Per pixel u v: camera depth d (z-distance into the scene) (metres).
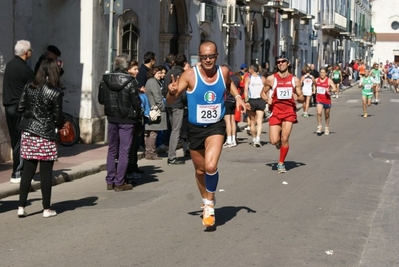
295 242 8.15
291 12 44.53
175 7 25.56
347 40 76.44
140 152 15.79
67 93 17.52
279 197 10.98
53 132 9.36
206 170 8.48
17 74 11.34
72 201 10.65
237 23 32.31
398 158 16.17
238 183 12.32
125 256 7.46
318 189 11.77
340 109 34.47
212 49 8.36
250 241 8.16
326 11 60.69
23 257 7.43
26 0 14.34
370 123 26.34
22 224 9.04
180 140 17.80
